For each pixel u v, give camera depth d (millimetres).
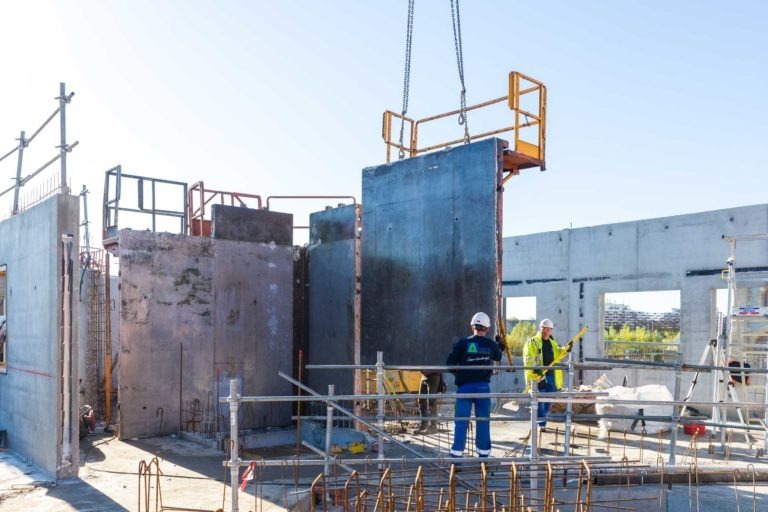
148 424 11812
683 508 7387
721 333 11477
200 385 12578
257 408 13258
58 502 6906
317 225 13438
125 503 6879
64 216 7988
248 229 13469
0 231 10461
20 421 9172
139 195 12625
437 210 10555
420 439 10445
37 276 8664
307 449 11164
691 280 14859
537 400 6480
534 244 18016
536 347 9398
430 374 10742
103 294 13555
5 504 6836
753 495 7230
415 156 11336
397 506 6672
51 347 8047
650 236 15672
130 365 11711
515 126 9977
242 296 13297
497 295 9586
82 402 13203
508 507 5730
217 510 6305
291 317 13953
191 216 13352
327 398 6070
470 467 7355
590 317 16703
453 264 10227
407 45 11586
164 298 12250
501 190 9789
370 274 11742
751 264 13922
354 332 12164
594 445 10414
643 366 8445
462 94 10602
